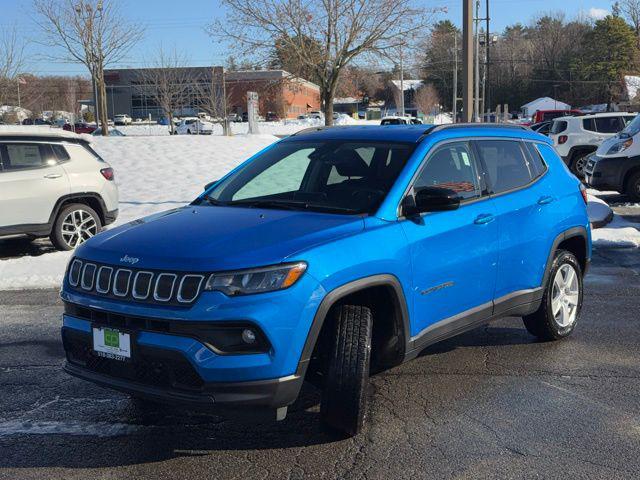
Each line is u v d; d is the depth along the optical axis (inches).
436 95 3715.6
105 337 151.3
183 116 2618.1
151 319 144.1
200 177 716.7
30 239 470.0
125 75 3026.6
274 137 1019.3
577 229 236.5
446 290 183.0
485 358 220.5
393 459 152.8
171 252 149.4
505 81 3909.9
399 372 207.9
